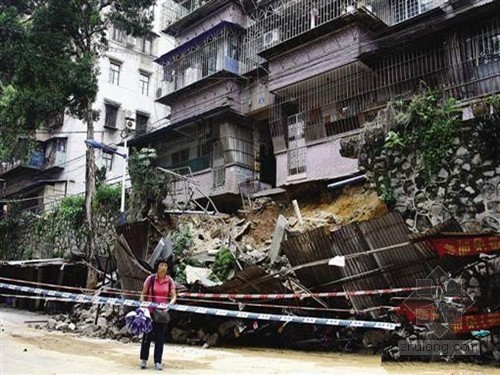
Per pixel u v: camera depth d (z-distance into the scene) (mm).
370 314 8938
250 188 19453
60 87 18391
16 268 23953
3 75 19922
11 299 23984
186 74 22484
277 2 20031
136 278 11812
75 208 23281
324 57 16516
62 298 13164
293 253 9602
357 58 15219
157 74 28984
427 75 14016
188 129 22078
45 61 18297
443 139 9797
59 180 29219
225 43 20688
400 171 10453
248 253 13422
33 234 26859
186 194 20844
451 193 9484
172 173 19203
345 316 9461
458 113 9891
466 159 9414
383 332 8812
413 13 15406
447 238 7762
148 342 6684
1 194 33812
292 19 18672
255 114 20250
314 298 9477
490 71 12797
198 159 21391
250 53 20516
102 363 7020
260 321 10102
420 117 10250
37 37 18438
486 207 8953
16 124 19594
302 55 17266
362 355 8883
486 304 8164
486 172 9078
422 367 7352
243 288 9836
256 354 8953
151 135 23078
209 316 10516
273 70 18156
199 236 16031
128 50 31672
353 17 15391
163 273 7031
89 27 20312
